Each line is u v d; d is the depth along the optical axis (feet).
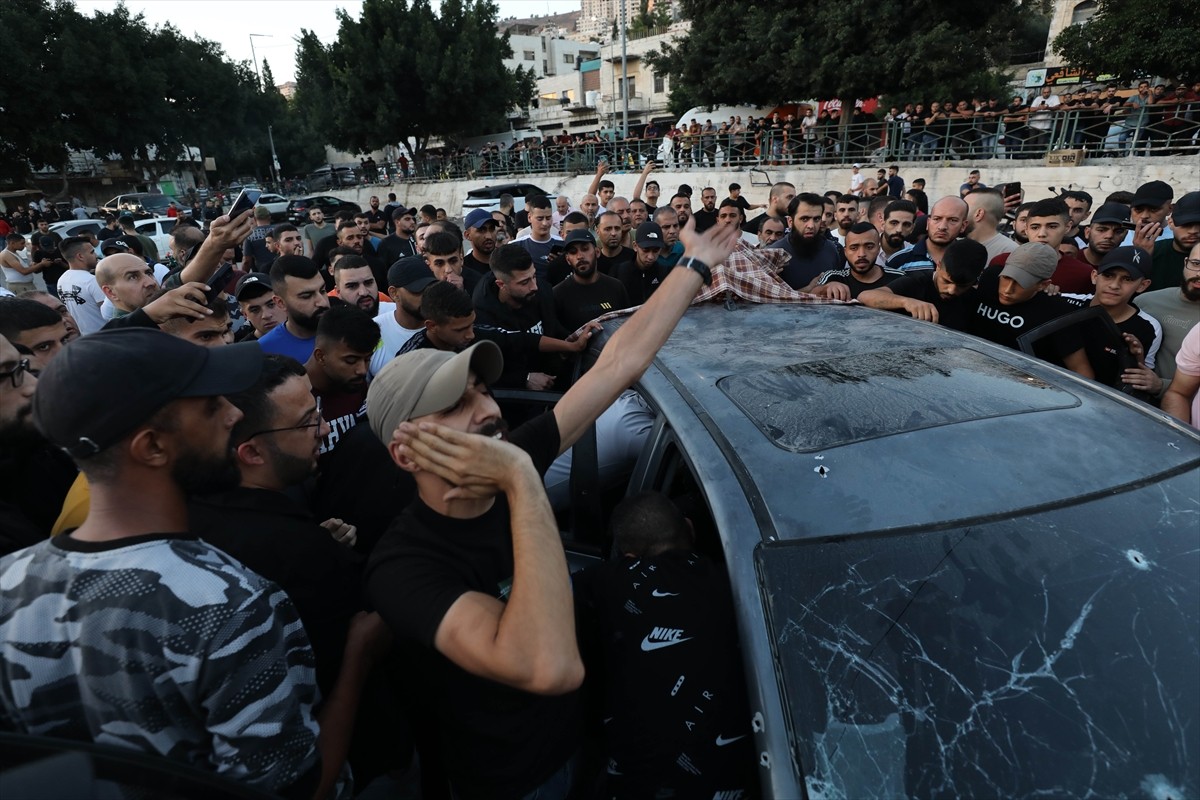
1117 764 3.49
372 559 3.88
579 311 13.30
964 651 3.86
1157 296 9.98
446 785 5.39
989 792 3.47
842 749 3.64
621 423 6.84
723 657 4.41
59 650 3.09
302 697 3.70
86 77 95.81
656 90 126.31
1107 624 3.94
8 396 5.62
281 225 18.21
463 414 3.87
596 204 26.94
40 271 29.43
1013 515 4.49
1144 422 5.33
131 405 3.13
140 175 121.70
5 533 5.09
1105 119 41.19
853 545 4.33
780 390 5.73
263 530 4.85
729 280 8.32
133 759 2.91
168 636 3.08
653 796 4.50
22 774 2.66
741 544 4.40
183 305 6.93
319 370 7.93
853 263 11.76
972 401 5.55
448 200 84.23
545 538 3.46
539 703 4.26
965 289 9.21
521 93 107.65
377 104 93.66
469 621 3.37
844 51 55.16
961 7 53.57
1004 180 43.09
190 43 117.39
